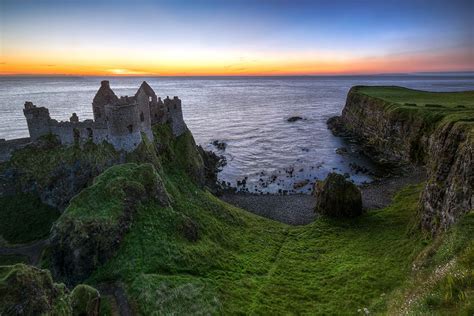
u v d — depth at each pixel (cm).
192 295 3238
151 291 3153
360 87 19425
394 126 11194
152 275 3419
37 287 2098
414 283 2630
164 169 6362
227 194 8062
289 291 3728
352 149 12475
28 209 5475
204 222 5088
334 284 3825
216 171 10094
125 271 3509
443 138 5728
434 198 4650
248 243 5003
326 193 6084
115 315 2919
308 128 17112
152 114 6988
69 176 5566
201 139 14850
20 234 4991
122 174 4731
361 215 5906
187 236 4359
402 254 4269
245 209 7044
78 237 3716
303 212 6862
